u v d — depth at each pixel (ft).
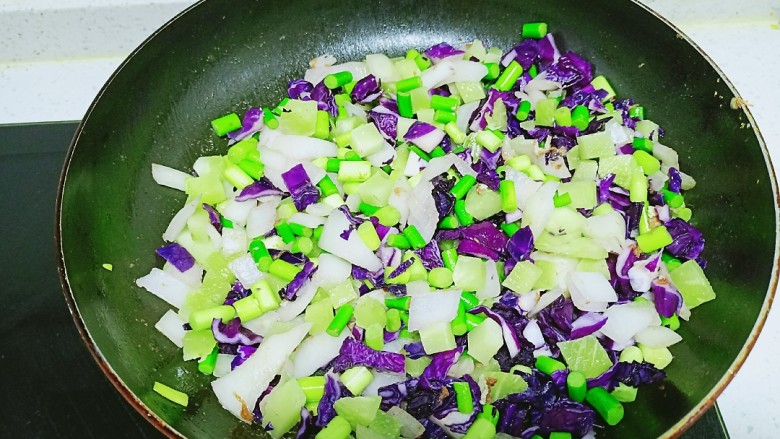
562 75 1.10
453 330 0.91
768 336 0.97
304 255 1.00
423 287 0.96
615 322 0.92
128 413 0.91
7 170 1.12
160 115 1.05
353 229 0.97
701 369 0.86
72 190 0.92
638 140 1.03
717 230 0.96
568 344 0.91
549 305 0.95
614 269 0.97
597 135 1.03
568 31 1.11
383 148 1.08
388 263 0.98
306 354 0.93
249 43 1.11
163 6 1.24
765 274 0.85
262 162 1.08
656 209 1.00
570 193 1.00
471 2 1.13
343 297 0.96
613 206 1.02
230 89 1.12
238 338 0.94
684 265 0.93
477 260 0.95
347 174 1.04
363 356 0.91
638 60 1.07
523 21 1.13
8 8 1.21
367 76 1.12
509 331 0.91
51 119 1.20
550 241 0.97
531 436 0.87
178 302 0.98
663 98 1.05
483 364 0.92
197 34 1.05
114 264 0.96
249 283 0.98
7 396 0.92
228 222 1.03
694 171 1.01
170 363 0.93
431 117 1.11
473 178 1.02
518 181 1.01
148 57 1.01
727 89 0.96
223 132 1.09
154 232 1.03
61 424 0.91
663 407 0.85
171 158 1.07
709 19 1.29
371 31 1.17
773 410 0.92
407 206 1.01
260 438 0.89
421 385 0.89
